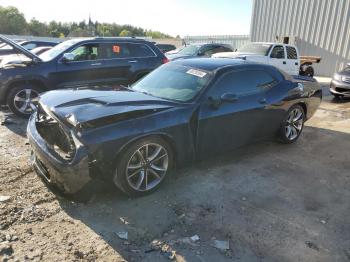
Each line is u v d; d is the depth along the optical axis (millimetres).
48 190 3715
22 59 7094
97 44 7613
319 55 19516
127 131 3352
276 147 5688
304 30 19922
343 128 7191
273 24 21422
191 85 4305
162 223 3221
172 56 13797
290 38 20547
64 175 3111
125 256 2738
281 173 4574
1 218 3125
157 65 8398
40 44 14180
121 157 3375
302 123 5930
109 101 3646
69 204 3467
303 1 19672
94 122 3193
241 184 4152
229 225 3244
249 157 5133
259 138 5109
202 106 4059
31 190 3697
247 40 24172
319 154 5434
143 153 3590
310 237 3129
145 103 3766
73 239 2910
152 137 3580
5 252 2686
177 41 33531
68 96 3893
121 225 3156
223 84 4387
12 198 3494
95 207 3436
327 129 7082
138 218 3283
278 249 2928
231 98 4195
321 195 3990
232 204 3645
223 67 4574
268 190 4035
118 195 3697
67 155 3203
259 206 3643
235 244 2963
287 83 5418
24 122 6527
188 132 3910
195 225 3215
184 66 4773
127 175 3465
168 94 4262
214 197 3775
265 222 3330
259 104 4793
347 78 10594
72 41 7602
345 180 4461
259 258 2801
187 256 2779
